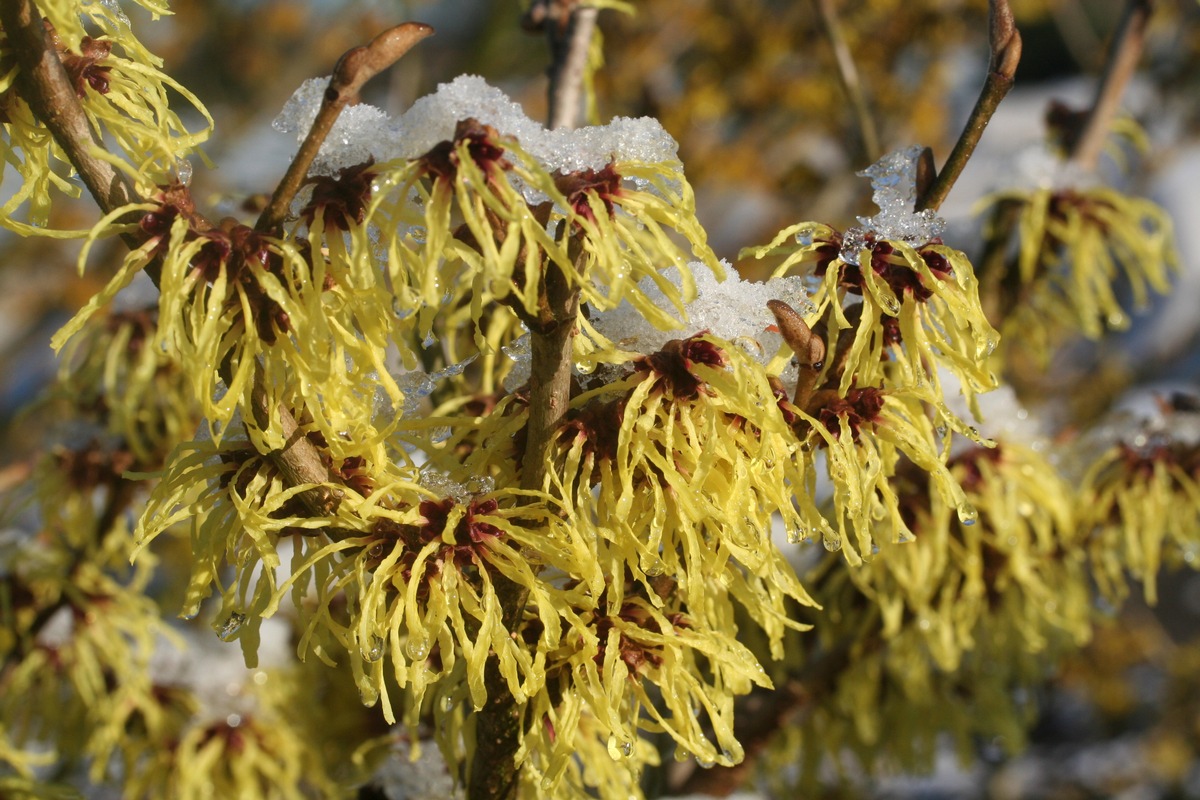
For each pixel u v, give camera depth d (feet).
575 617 1.42
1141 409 2.52
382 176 1.39
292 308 1.38
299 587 1.44
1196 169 5.22
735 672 1.48
